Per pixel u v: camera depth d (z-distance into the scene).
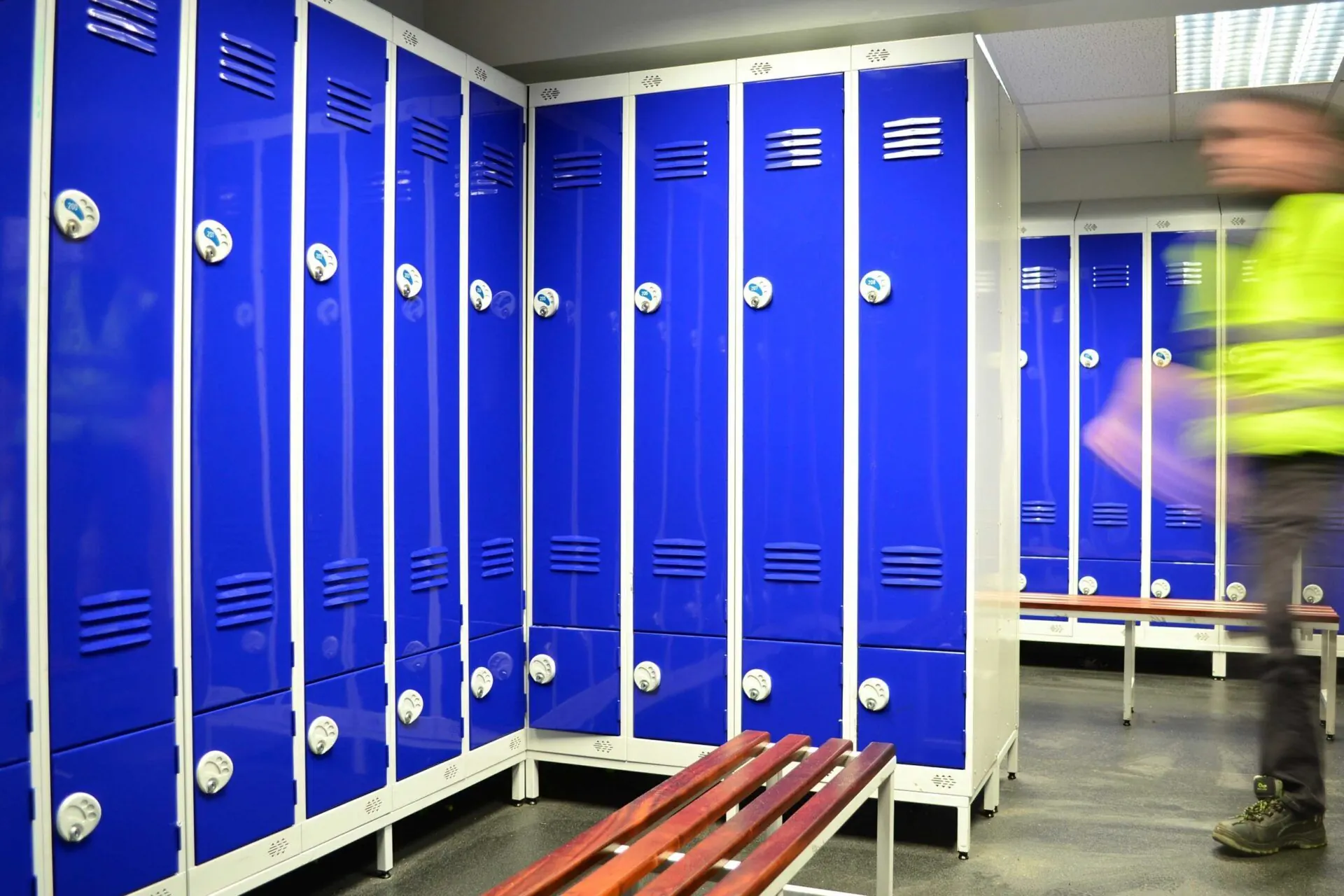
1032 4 3.44
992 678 3.66
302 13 2.84
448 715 3.41
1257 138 2.03
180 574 2.49
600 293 3.77
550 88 3.83
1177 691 5.77
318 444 2.90
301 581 2.84
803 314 3.55
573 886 1.83
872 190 3.47
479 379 3.58
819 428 3.53
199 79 2.54
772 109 3.58
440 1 4.06
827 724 3.51
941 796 3.37
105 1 2.31
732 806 2.29
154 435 2.43
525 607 3.84
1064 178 6.76
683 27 3.75
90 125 2.28
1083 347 6.44
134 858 2.38
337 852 3.32
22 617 2.15
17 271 2.15
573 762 3.78
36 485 2.18
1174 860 3.25
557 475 3.81
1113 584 6.34
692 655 3.66
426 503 3.32
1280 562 3.12
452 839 3.44
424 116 3.31
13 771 2.14
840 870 3.17
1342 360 2.04
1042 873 3.15
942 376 3.40
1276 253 2.06
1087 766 4.31
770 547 3.58
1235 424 2.14
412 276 3.25
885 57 3.45
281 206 2.78
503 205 3.71
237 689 2.64
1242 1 3.43
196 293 2.54
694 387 3.66
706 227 3.65
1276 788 3.29
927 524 3.41
